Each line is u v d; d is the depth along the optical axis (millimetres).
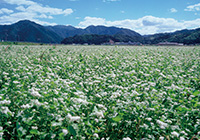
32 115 3363
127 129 3695
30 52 14570
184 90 5441
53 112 3590
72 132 2826
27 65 8484
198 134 3449
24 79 5910
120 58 12094
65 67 8391
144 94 4660
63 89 4953
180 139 3062
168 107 4328
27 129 3176
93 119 3525
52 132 3100
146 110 3852
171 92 5258
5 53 13211
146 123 3457
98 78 6164
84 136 3170
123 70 8539
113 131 3625
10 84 5250
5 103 3553
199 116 4094
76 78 6547
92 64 9883
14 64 8633
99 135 3500
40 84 5223
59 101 4016
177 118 3898
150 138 3318
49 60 10414
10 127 3539
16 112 3666
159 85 6070
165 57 13289
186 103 4633
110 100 4512
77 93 4281
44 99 4117
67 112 3527
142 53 15766
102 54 13523
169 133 3416
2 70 7352
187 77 7711
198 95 5199
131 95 4547
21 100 4043
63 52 15562
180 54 15664
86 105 3918
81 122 3258
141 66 9359
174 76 7207
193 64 10562
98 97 4570
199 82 6781
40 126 3357
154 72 8094
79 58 11500
